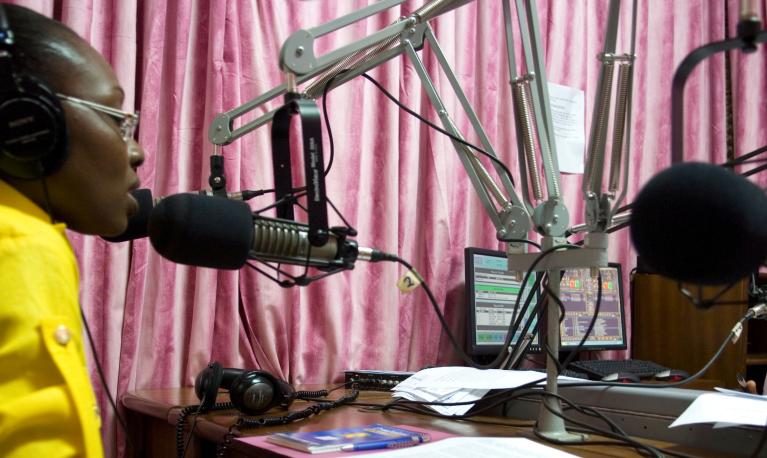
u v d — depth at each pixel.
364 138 1.66
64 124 0.61
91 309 1.26
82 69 0.65
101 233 0.70
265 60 1.50
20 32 0.62
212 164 0.93
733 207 0.47
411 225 1.70
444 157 1.76
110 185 0.67
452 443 0.78
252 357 1.44
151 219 0.67
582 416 0.96
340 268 0.76
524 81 0.90
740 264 0.48
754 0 0.54
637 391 0.91
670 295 2.03
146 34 1.35
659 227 0.50
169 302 1.36
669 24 2.27
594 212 0.83
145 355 1.33
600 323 1.94
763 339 2.23
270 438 0.81
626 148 0.84
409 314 1.69
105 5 1.31
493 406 0.98
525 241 0.91
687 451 0.81
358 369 1.60
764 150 0.69
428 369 1.30
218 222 0.66
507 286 1.74
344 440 0.77
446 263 1.74
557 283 0.88
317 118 0.71
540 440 0.85
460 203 1.80
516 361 1.23
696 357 1.96
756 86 2.48
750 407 0.81
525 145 0.91
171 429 1.12
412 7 1.73
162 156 1.38
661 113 2.25
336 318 1.54
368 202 1.67
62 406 0.55
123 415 1.26
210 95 1.41
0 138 0.59
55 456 0.54
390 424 0.96
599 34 2.15
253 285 1.44
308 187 0.70
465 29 1.82
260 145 1.45
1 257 0.56
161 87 1.39
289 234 0.71
